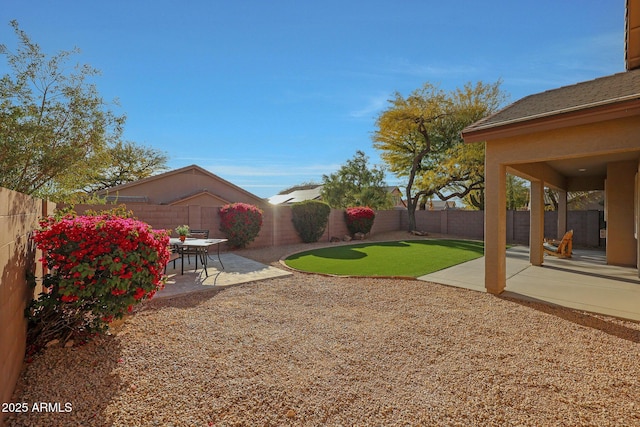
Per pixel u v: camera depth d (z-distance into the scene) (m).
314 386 2.74
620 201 8.84
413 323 4.29
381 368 3.07
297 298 5.44
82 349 3.29
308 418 2.33
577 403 2.53
